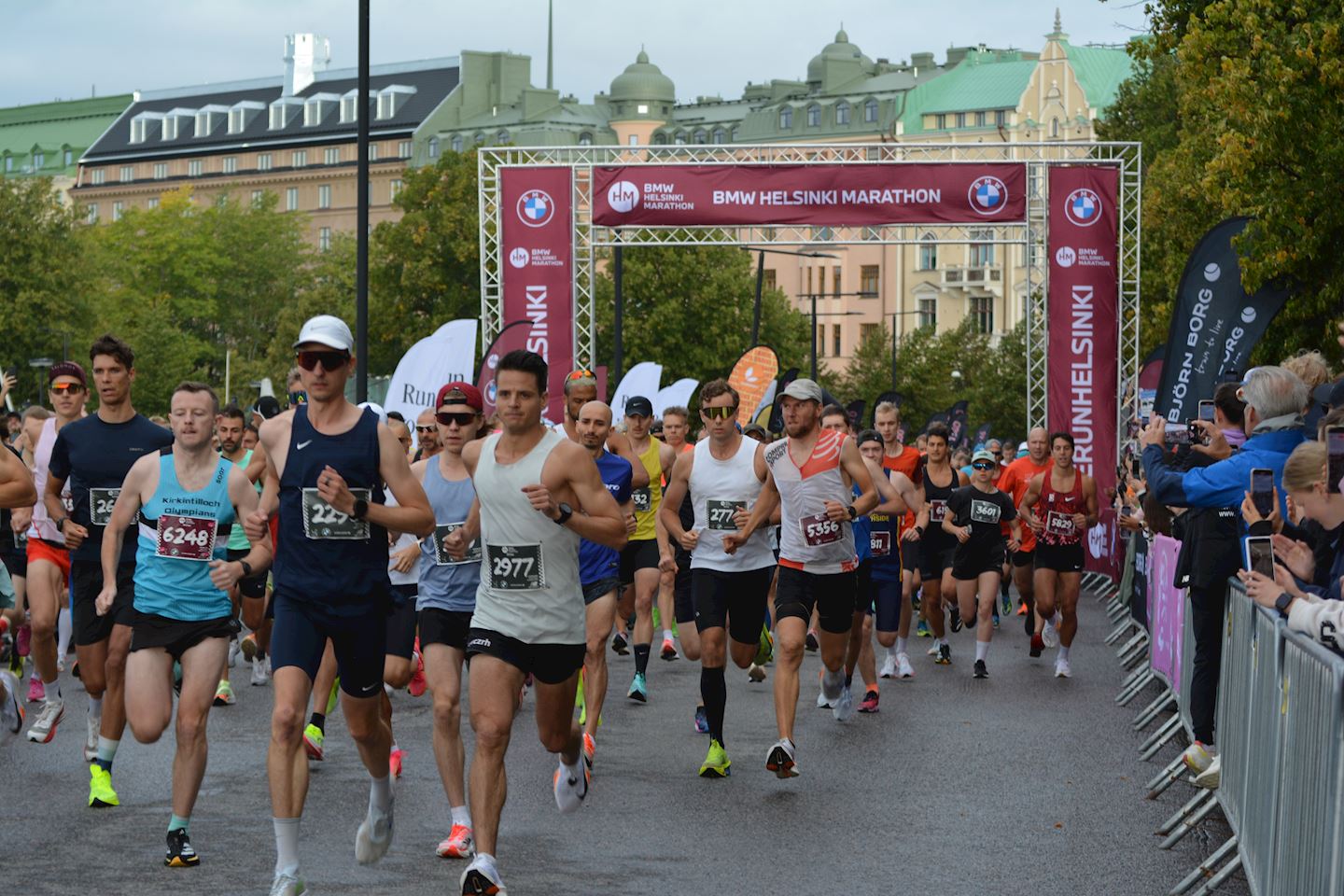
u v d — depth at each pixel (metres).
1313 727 6.06
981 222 28.59
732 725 13.40
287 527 7.68
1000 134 108.06
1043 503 16.84
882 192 28.42
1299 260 24.08
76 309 85.31
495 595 7.80
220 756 11.59
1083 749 12.41
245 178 141.88
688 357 72.25
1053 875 8.44
